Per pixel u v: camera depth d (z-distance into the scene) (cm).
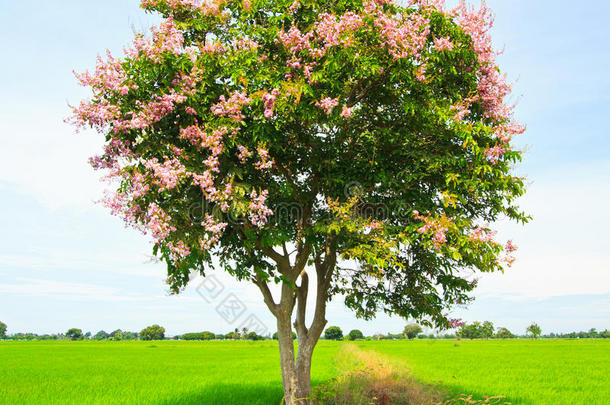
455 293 1159
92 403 1284
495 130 929
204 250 891
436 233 855
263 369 2344
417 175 926
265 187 905
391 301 1186
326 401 1065
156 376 2014
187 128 829
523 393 1491
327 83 867
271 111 809
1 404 1284
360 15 901
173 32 848
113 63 827
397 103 990
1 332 10406
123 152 842
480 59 971
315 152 983
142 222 845
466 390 1449
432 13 954
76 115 797
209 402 1225
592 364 2773
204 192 812
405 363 1457
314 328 1073
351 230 895
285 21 930
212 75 884
